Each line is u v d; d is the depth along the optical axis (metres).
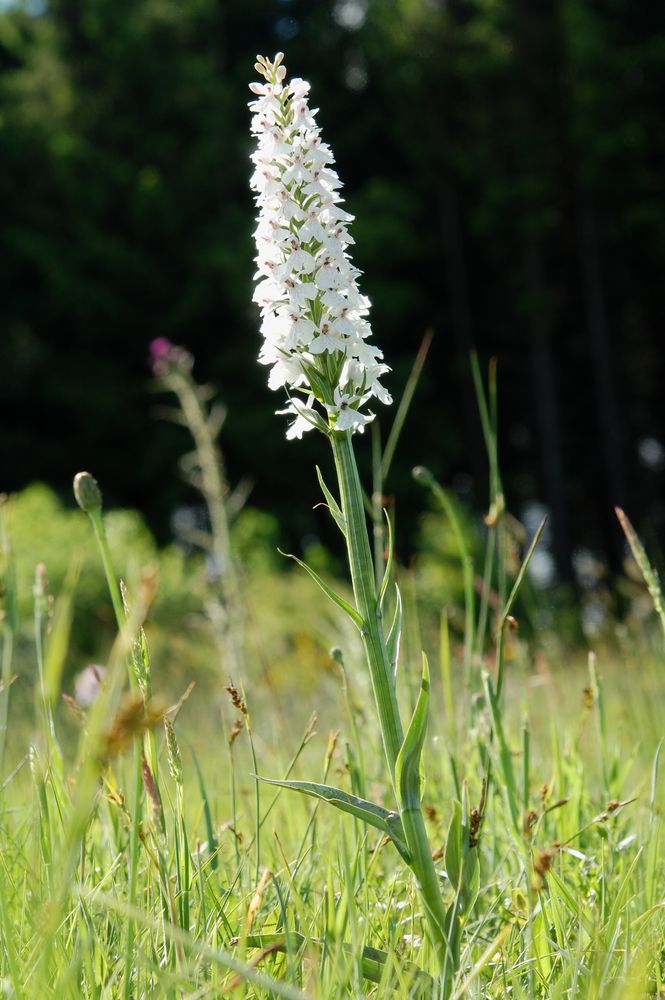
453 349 28.47
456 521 3.09
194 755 2.70
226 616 6.55
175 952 1.80
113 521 13.68
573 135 26.31
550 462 25.97
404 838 1.92
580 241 27.09
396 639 2.03
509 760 2.54
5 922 1.92
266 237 2.10
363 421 2.01
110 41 29.12
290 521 24.89
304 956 1.90
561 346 27.92
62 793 2.31
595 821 2.35
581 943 1.89
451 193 28.23
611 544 26.98
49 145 27.97
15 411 27.09
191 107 29.00
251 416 25.08
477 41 28.12
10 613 2.77
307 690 6.16
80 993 1.79
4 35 32.47
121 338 27.47
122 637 1.22
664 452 27.16
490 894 2.55
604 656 6.22
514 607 7.75
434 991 1.81
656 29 26.45
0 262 27.11
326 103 30.03
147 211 27.31
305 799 3.03
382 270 27.25
